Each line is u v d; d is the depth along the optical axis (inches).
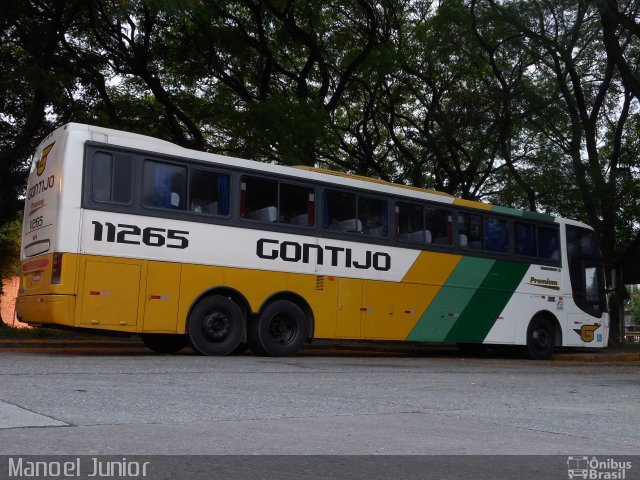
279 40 911.0
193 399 280.8
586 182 941.2
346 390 332.5
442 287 631.8
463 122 943.7
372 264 587.5
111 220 470.0
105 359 451.2
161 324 483.5
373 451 197.0
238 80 925.8
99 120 791.7
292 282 543.5
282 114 737.6
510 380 418.0
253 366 435.5
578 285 749.3
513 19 899.4
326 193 570.9
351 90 990.4
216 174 518.3
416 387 358.6
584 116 1000.9
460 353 781.3
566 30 950.4
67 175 460.1
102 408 249.1
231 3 861.8
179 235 495.2
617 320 1018.1
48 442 190.4
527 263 703.1
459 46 930.1
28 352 541.6
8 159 776.3
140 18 841.5
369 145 1058.7
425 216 630.5
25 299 489.4
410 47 965.8
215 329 506.9
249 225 527.5
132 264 474.6
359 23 964.0
